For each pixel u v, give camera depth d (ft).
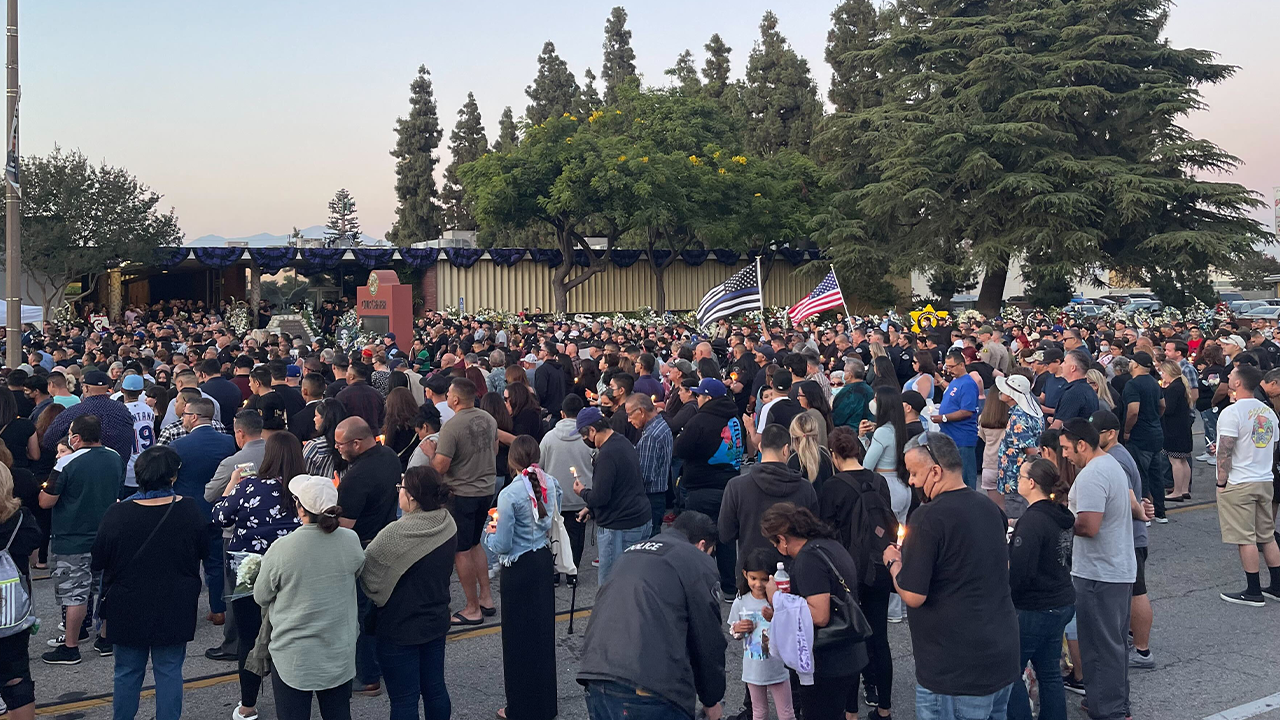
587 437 24.54
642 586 14.32
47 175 111.55
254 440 22.06
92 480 22.63
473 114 235.81
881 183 141.18
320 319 130.93
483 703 20.52
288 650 15.87
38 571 30.83
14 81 51.52
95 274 121.90
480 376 39.42
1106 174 131.03
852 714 18.30
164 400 33.65
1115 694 18.79
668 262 145.38
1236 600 26.73
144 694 21.12
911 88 150.30
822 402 25.62
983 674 14.89
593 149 133.08
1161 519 35.81
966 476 33.81
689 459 26.91
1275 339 66.64
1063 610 17.29
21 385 31.96
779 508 16.39
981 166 133.18
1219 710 19.83
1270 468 26.66
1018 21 144.66
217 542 24.99
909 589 15.15
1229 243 126.31
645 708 13.79
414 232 221.05
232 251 124.36
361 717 19.72
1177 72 142.72
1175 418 39.45
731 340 56.13
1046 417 34.30
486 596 26.05
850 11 200.13
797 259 162.71
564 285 137.39
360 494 20.07
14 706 17.46
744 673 17.39
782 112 199.52
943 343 63.72
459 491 24.85
